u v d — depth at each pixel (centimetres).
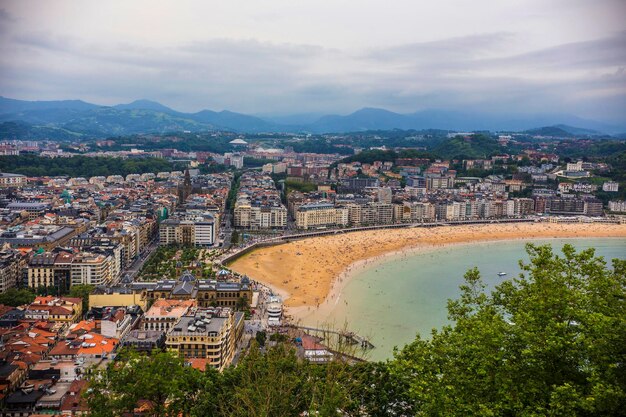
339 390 19188
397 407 19975
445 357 17100
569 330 15238
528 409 14162
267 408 18800
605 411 13612
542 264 18000
